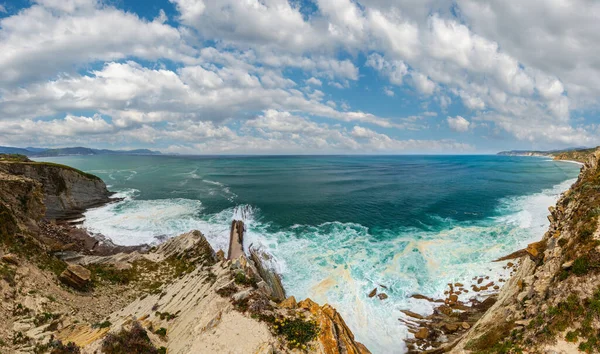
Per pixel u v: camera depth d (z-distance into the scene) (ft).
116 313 81.56
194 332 54.90
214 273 79.36
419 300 92.79
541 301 51.08
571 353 40.57
